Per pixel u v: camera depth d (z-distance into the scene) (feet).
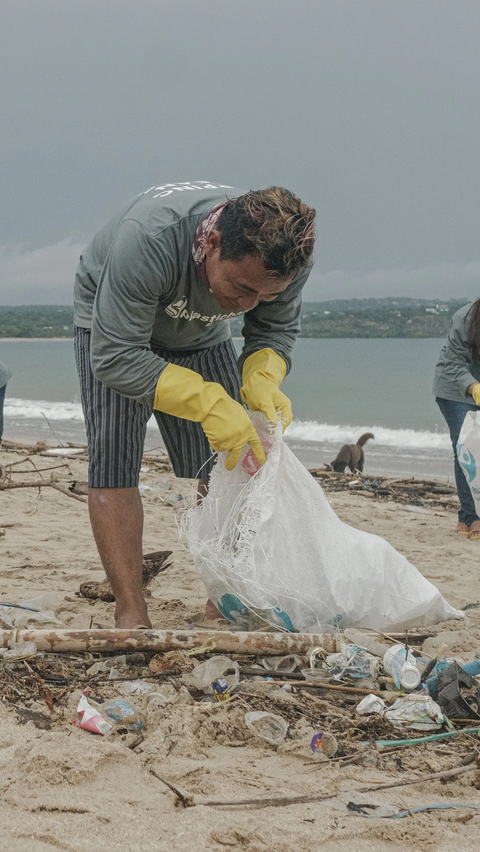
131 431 9.20
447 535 18.95
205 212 8.43
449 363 18.07
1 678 7.72
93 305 8.81
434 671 8.25
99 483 9.21
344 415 59.67
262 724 6.87
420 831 5.32
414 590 9.78
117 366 8.35
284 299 9.70
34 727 6.77
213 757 6.45
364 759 6.45
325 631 9.32
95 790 5.73
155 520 19.53
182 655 8.38
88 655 8.54
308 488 9.36
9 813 5.34
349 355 170.50
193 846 5.02
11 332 358.02
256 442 8.70
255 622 9.08
